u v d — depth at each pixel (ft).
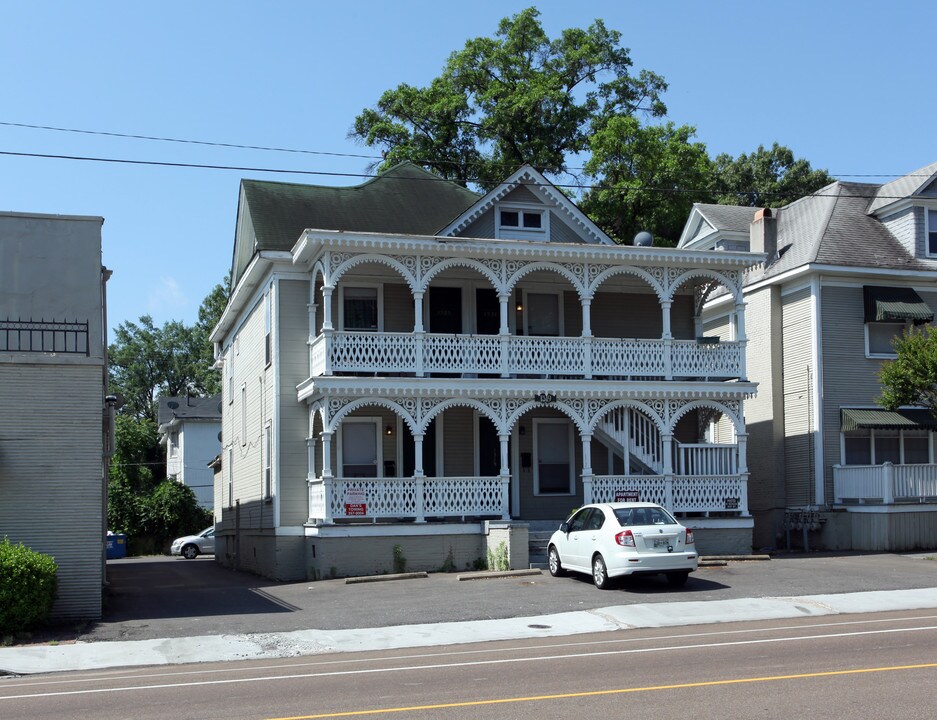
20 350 57.47
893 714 28.04
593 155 139.33
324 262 77.77
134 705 32.60
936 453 97.04
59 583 55.52
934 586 62.08
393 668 38.68
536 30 151.94
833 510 91.81
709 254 85.10
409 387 78.02
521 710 29.58
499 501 79.56
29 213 61.16
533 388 80.69
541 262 82.84
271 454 84.74
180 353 264.52
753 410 101.65
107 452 80.33
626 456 83.46
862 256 95.76
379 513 77.20
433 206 94.48
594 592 60.90
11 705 33.53
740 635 45.11
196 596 66.59
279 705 31.63
